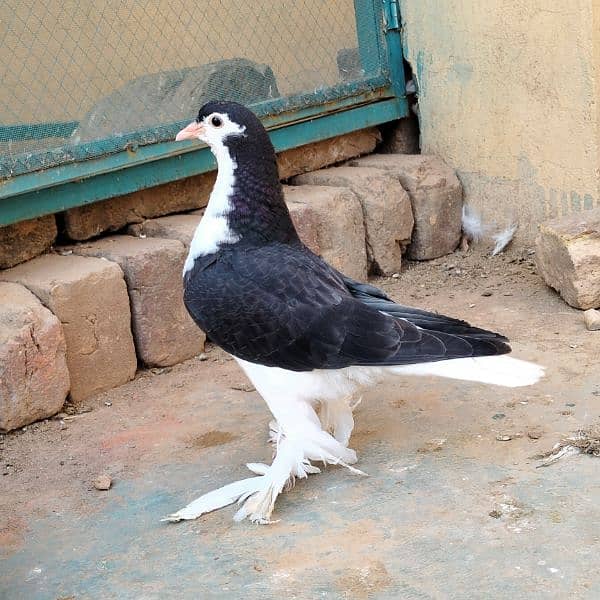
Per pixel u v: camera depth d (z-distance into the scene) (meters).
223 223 1.77
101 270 1.95
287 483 1.76
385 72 2.30
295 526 1.71
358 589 1.63
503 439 1.80
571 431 1.80
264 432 1.87
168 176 2.08
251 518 1.72
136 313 1.99
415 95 2.33
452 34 2.24
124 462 1.84
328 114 2.24
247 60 2.14
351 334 1.73
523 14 2.15
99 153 1.99
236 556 1.69
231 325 1.74
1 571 1.70
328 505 1.74
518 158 2.21
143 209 2.10
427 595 1.62
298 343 1.73
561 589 1.61
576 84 2.12
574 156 2.15
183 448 1.86
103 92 2.01
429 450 1.80
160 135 2.05
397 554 1.67
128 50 2.03
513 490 1.72
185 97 2.08
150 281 1.99
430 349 1.72
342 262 2.17
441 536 1.68
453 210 2.27
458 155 2.28
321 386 1.75
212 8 2.10
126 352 1.98
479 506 1.71
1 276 1.96
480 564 1.64
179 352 2.02
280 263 1.75
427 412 1.86
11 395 1.88
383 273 2.22
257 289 1.74
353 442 1.82
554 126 2.16
